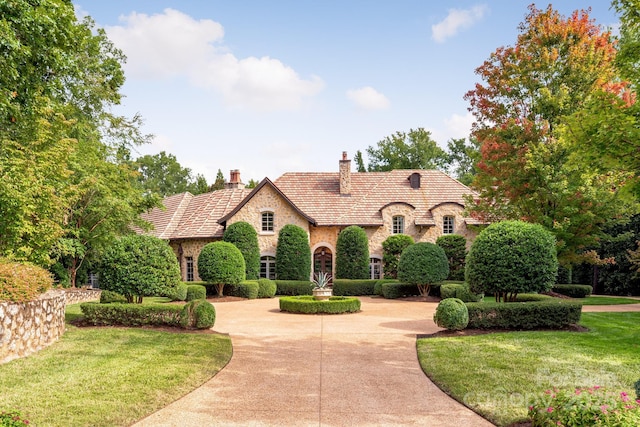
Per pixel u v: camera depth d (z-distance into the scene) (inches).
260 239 1137.4
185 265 1173.7
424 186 1243.2
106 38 970.7
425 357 390.0
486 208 831.1
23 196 490.6
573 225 776.3
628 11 346.6
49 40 455.2
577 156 352.5
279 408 277.0
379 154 2209.6
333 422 255.8
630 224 1074.1
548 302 514.6
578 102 741.9
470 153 861.8
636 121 326.3
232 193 1254.3
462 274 1065.5
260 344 458.9
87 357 368.5
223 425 249.4
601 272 1150.3
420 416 265.0
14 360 351.6
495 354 390.0
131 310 513.3
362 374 350.9
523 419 249.0
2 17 400.5
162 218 1283.2
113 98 957.2
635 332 489.7
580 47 746.8
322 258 1166.3
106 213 887.7
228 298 936.9
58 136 643.5
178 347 412.2
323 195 1219.9
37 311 392.8
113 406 265.3
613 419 195.6
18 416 192.1
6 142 548.1
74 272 941.2
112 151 994.1
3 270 370.9
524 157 732.0
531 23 781.9
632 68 348.8
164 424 249.9
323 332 526.0
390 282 992.2
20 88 463.2
